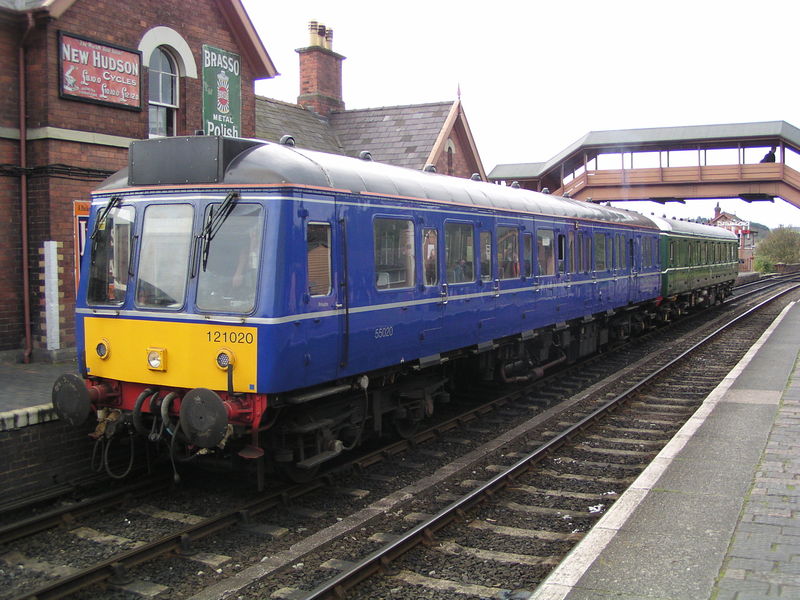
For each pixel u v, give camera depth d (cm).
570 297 1334
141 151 703
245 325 635
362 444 921
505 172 3800
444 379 1007
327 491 750
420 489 745
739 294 3744
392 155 1889
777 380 1138
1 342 1022
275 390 636
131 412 705
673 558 494
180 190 680
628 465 841
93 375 724
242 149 682
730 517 566
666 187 3488
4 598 521
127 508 696
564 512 689
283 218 641
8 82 1010
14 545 610
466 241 967
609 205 1752
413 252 844
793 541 516
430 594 520
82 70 1052
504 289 1066
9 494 693
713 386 1280
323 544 602
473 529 645
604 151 3578
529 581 539
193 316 658
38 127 1022
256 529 644
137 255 696
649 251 1912
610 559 495
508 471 768
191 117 1235
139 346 690
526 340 1228
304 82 2083
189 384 663
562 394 1252
